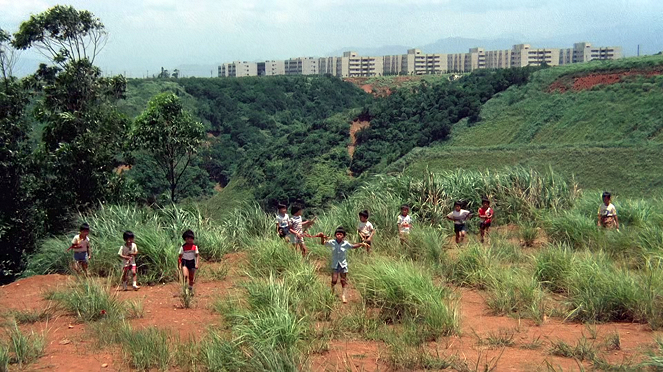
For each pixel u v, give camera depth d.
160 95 24.53
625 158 56.44
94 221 13.32
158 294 9.63
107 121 22.92
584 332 6.73
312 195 63.31
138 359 6.06
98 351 6.61
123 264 10.11
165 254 10.98
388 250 11.78
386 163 67.50
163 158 25.19
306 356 6.05
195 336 7.05
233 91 121.19
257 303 7.52
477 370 5.44
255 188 67.69
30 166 21.83
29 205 21.89
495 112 75.88
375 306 7.91
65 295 8.73
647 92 67.44
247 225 14.75
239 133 106.50
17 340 6.50
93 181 21.94
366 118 80.62
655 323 6.74
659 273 8.09
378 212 13.88
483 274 9.41
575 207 14.93
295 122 121.62
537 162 60.03
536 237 13.28
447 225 14.89
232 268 11.55
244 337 6.28
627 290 7.36
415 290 7.55
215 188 85.69
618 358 5.66
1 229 20.73
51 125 21.98
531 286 8.27
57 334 7.38
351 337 6.91
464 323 7.36
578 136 65.69
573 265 8.91
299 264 10.17
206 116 108.75
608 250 10.98
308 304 7.96
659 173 52.81
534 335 6.70
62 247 12.34
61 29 22.30
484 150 64.88
